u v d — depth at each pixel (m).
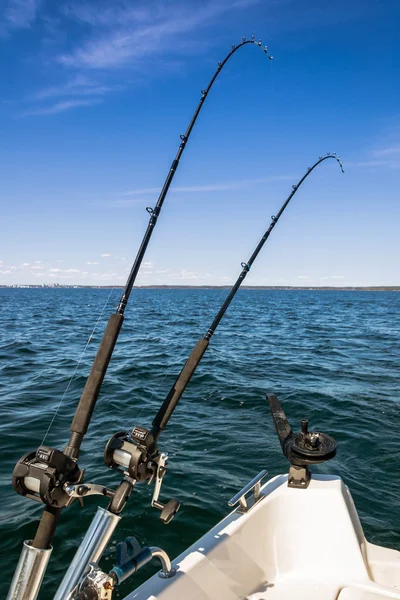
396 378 11.02
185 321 28.42
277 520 2.81
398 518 4.55
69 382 9.91
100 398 8.76
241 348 16.31
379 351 15.87
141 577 3.66
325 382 10.51
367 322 29.98
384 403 8.69
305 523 2.79
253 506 2.76
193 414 7.88
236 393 9.30
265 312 41.38
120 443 1.72
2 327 22.22
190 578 2.17
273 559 2.71
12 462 5.64
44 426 6.95
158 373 11.19
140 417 7.63
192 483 5.19
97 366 1.74
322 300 81.69
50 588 3.50
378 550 2.89
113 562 3.81
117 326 1.79
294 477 2.96
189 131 2.32
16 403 8.23
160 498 4.83
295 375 11.30
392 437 6.86
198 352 2.13
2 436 6.48
